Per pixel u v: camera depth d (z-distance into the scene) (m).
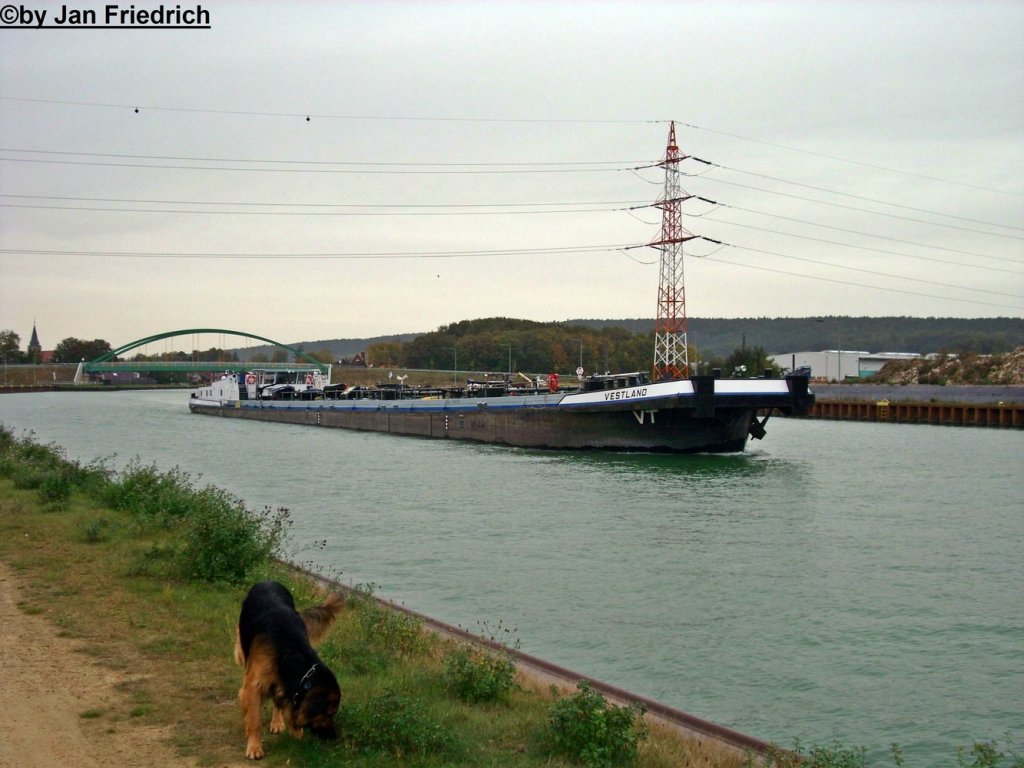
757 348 120.50
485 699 11.21
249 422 97.19
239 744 8.54
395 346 199.75
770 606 21.22
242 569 15.95
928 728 14.48
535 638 18.48
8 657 10.70
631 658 17.42
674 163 60.53
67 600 13.54
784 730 14.22
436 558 25.69
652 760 9.61
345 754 8.44
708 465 49.28
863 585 23.23
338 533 29.42
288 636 8.70
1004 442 67.00
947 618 20.42
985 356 128.12
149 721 8.98
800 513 33.94
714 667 17.05
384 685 10.86
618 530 30.17
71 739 8.43
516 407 62.69
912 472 47.03
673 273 60.66
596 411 56.19
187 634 11.97
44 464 30.52
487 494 38.50
